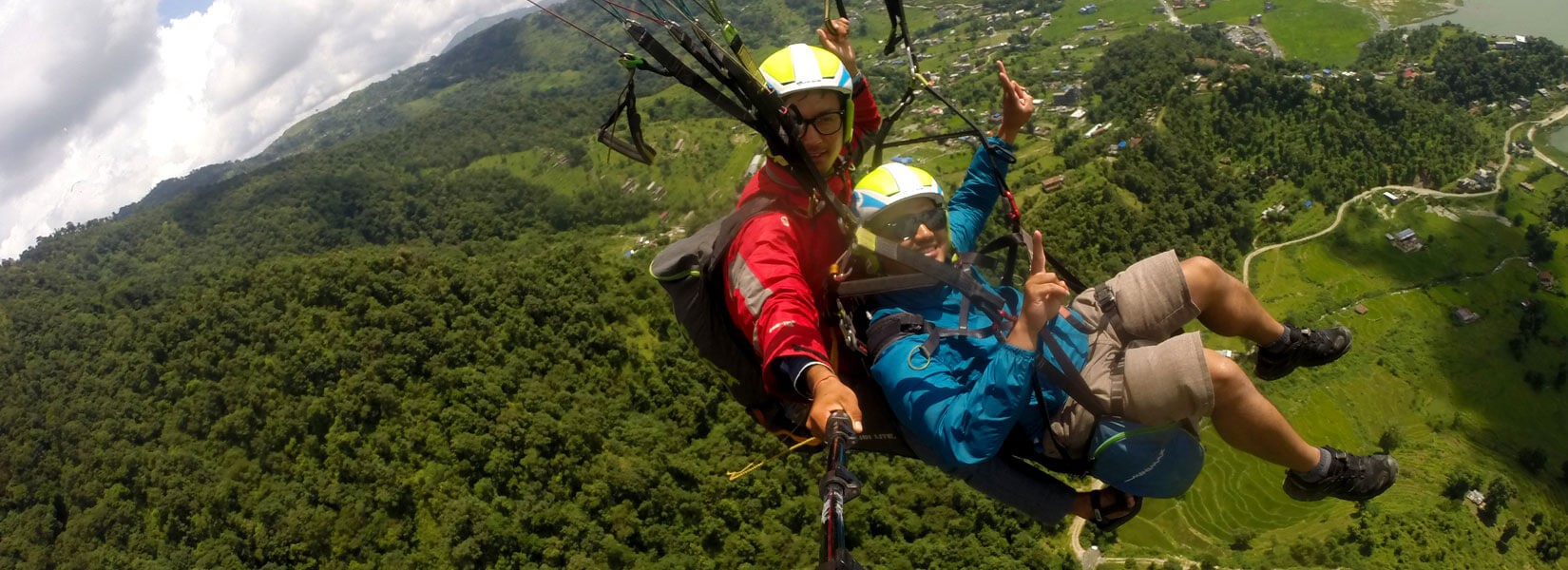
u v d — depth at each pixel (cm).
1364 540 5912
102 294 11100
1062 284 301
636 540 6016
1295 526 6069
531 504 6134
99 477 6981
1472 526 6191
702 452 6719
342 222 17212
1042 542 5784
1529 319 8319
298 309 7394
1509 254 9331
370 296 7544
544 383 7238
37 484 7300
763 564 5666
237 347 7419
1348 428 7500
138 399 7531
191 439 7000
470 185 16662
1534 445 7225
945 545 5438
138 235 18175
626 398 7350
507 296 7762
